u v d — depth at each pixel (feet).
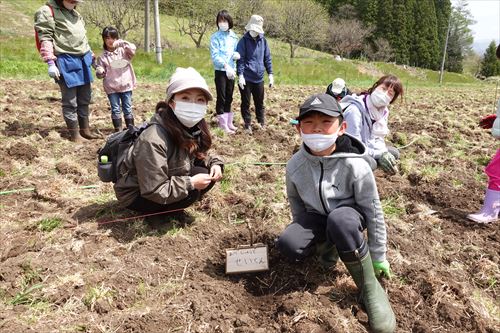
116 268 9.65
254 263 9.82
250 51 21.16
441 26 223.51
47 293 8.68
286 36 138.72
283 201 13.57
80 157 16.81
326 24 158.92
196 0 101.09
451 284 9.50
